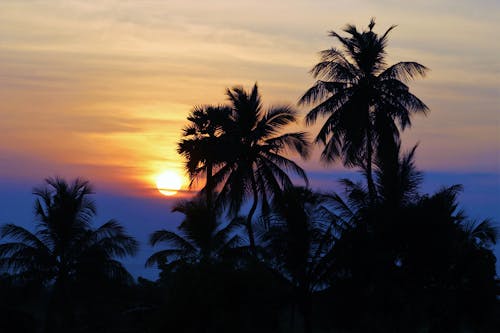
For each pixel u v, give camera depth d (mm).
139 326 45906
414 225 38938
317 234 42719
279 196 46062
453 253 39094
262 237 44031
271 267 43750
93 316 49094
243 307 36875
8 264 48719
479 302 39375
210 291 36250
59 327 49312
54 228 49844
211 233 47000
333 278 42031
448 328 39750
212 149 49656
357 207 41812
